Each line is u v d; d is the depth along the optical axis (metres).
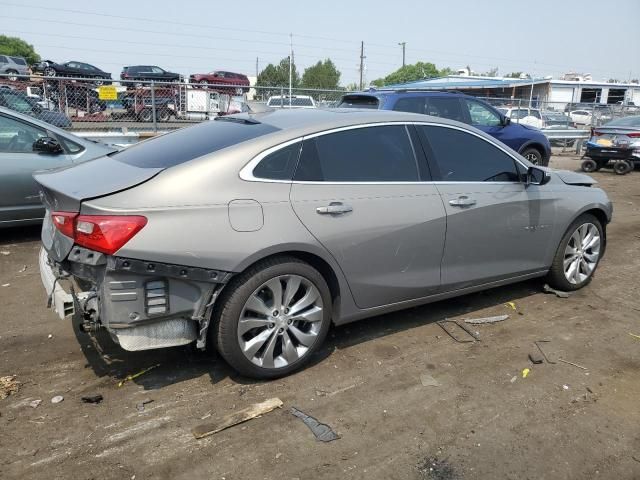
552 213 4.68
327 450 2.82
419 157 3.99
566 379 3.58
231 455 2.77
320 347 3.79
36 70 27.88
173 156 3.38
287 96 15.48
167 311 3.04
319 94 15.65
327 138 3.61
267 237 3.20
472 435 2.98
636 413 3.22
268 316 3.35
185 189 3.07
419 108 9.99
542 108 23.31
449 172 4.12
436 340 4.09
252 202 3.21
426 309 4.66
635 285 5.43
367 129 3.81
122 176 3.18
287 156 3.42
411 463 2.75
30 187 6.12
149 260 2.92
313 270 3.44
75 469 2.64
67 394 3.26
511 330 4.30
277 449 2.82
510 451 2.86
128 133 12.20
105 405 3.16
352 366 3.67
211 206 3.09
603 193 5.20
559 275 4.95
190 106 13.39
